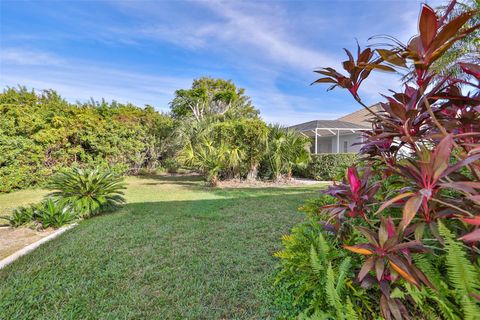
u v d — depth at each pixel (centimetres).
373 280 137
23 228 420
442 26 119
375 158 185
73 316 196
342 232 187
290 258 200
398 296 123
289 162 963
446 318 120
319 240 184
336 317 137
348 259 156
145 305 209
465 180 125
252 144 944
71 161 926
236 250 314
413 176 117
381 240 123
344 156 1037
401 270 113
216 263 280
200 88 2444
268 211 504
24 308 206
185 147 1027
